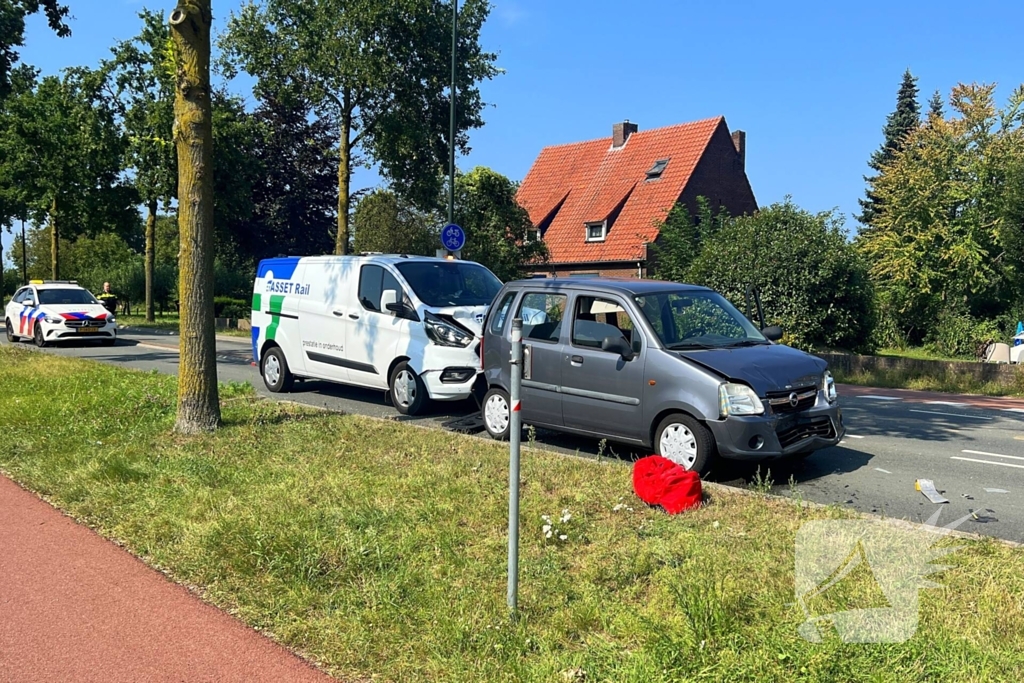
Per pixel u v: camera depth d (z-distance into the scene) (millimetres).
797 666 3492
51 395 11062
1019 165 25188
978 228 25781
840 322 17828
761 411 6805
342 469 7043
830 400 7383
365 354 11266
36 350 18516
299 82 23297
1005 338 22438
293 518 5629
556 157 44688
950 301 25766
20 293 23672
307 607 4375
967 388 15336
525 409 8461
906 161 28609
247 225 43094
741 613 4035
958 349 23109
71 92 30469
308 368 12352
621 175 40156
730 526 5461
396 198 28453
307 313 12273
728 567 4617
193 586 4758
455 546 5141
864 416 11688
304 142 43500
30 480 6914
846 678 3426
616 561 4852
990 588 4281
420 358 10438
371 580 4641
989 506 6594
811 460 8344
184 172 8492
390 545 5098
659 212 36625
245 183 35656
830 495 6914
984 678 3383
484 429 9688
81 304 22828
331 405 11633
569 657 3756
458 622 4059
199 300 8641
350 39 21734
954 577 4457
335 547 5094
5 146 30297
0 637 4133
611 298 7895
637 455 8211
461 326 10336
